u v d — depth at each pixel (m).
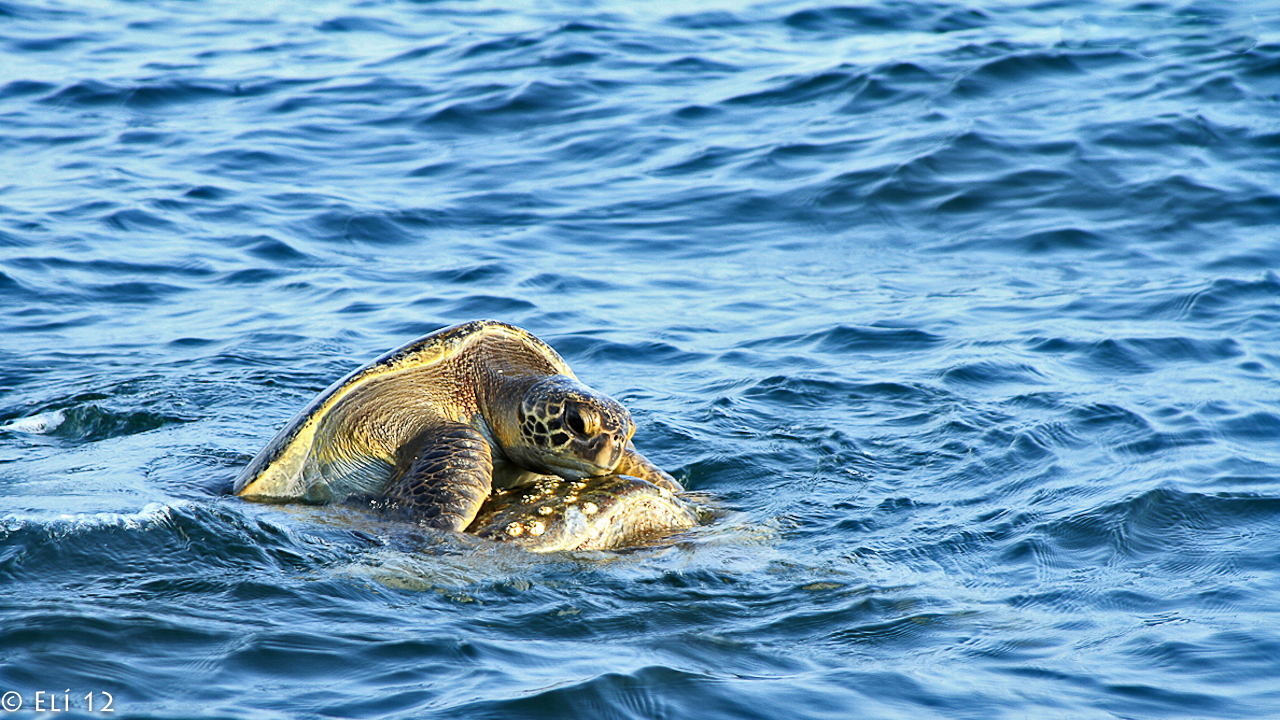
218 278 42.56
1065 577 19.84
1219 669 16.11
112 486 22.72
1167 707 15.09
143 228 47.34
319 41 81.69
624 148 58.53
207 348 35.28
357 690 14.98
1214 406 28.59
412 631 16.97
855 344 35.91
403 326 37.53
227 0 95.81
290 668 15.54
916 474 25.56
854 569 20.45
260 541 20.20
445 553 20.47
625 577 19.95
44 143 58.59
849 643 17.31
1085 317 37.41
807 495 24.47
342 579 18.95
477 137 60.88
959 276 42.94
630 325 38.09
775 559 20.98
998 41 75.00
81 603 17.19
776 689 15.56
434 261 44.94
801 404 30.73
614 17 86.38
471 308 39.38
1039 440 26.84
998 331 36.44
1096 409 28.66
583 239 47.72
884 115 61.38
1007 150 55.28
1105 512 22.30
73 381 31.84
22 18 84.75
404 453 23.75
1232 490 23.27
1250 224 46.25
